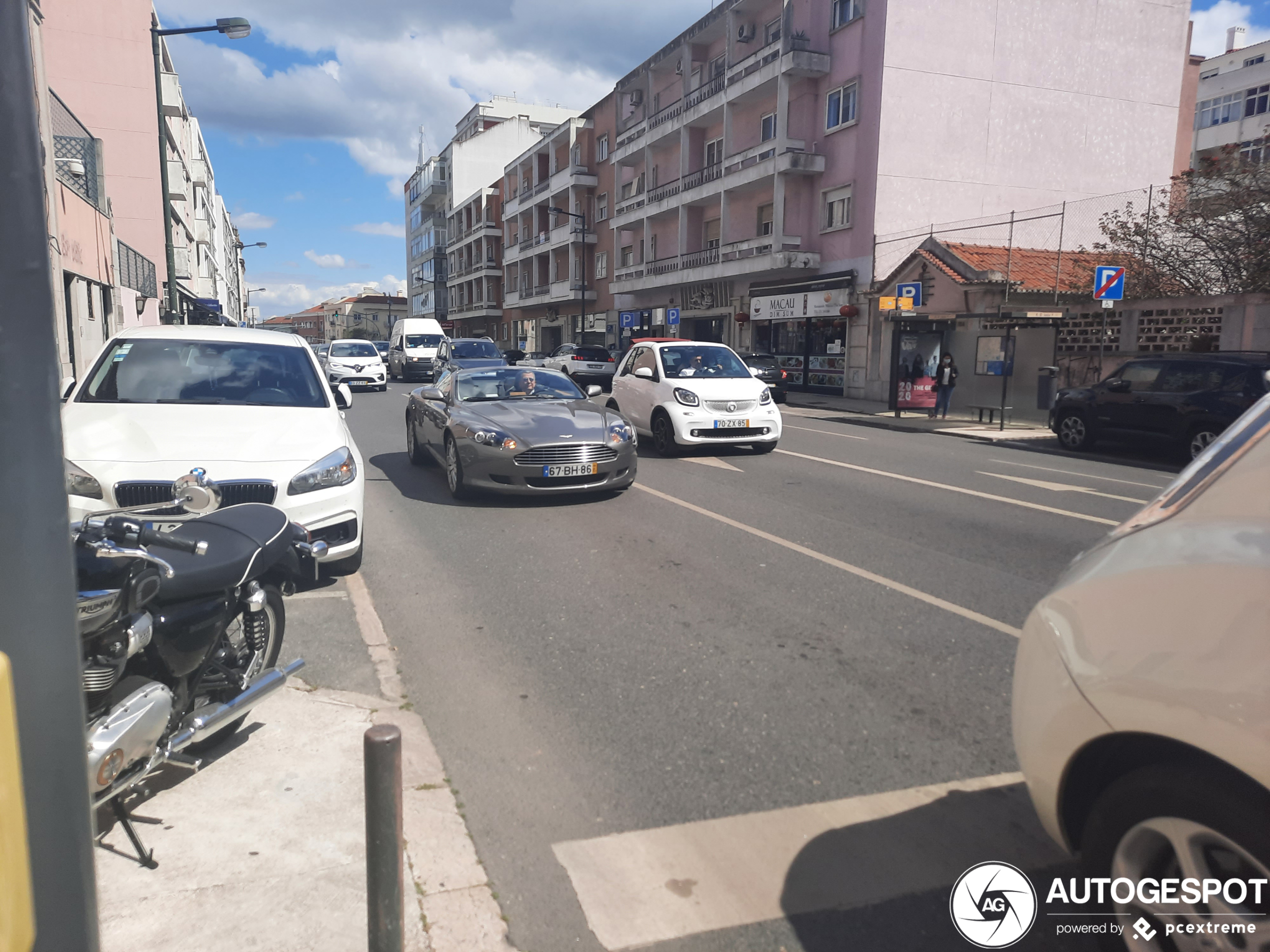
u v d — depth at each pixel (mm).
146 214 38656
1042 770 2191
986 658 4664
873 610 5477
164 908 2521
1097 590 2135
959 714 3979
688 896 2670
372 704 3951
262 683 3379
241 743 3541
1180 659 1884
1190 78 30469
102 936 2396
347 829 2951
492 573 6316
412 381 35094
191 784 3219
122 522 2674
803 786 3326
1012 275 20656
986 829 3043
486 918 2533
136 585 2689
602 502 9070
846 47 26094
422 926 2480
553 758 3535
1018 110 26156
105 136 38062
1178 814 1892
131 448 5402
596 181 44656
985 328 20016
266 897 2586
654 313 38000
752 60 28719
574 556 6816
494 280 65562
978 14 25375
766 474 11047
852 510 8672
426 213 89438
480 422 8984
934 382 20375
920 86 24984
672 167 36812
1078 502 9234
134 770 2887
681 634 5016
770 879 2758
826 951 2438
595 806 3176
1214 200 18297
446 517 8305
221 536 3379
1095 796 2221
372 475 10922
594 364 29500
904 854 2893
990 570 6453
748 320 31109
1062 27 26422
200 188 61438
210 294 62625
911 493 9695
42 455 1438
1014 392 19359
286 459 5621
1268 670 1743
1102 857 2082
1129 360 14023
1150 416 13273
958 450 14383
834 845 2941
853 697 4148
